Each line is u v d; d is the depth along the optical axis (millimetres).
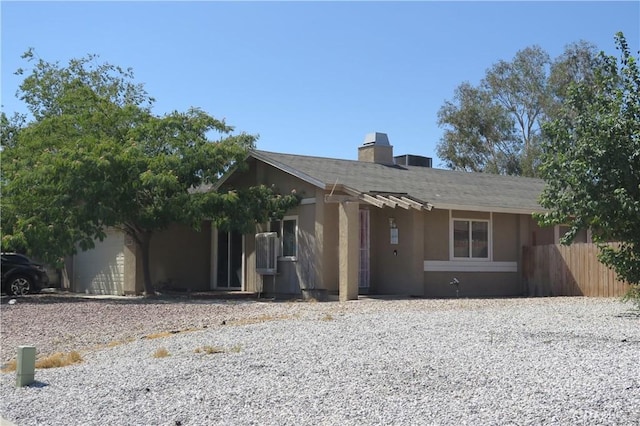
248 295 22750
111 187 19812
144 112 23391
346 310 15445
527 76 48188
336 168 22797
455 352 9500
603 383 7430
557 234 24031
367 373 8281
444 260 21516
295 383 7930
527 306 15977
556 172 14523
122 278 24625
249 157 23172
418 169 26125
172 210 20734
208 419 6688
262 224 23078
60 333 13539
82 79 36562
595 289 20625
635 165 13945
